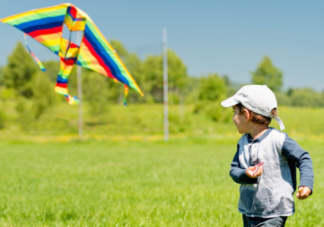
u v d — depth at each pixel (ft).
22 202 23.20
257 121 10.74
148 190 26.86
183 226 16.26
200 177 33.35
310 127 111.96
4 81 154.71
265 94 10.72
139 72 157.38
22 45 154.81
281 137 10.44
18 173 39.32
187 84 172.96
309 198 22.39
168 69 168.14
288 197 10.36
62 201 23.31
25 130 115.34
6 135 108.37
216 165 43.21
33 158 55.72
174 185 29.09
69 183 31.78
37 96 122.21
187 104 169.48
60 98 146.30
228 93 156.35
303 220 16.88
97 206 21.49
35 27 12.28
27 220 18.39
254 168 10.11
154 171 38.58
